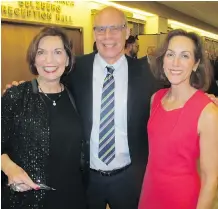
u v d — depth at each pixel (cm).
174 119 154
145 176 171
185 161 151
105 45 195
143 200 170
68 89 181
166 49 159
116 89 197
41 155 150
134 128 195
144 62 206
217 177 149
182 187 151
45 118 154
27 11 520
